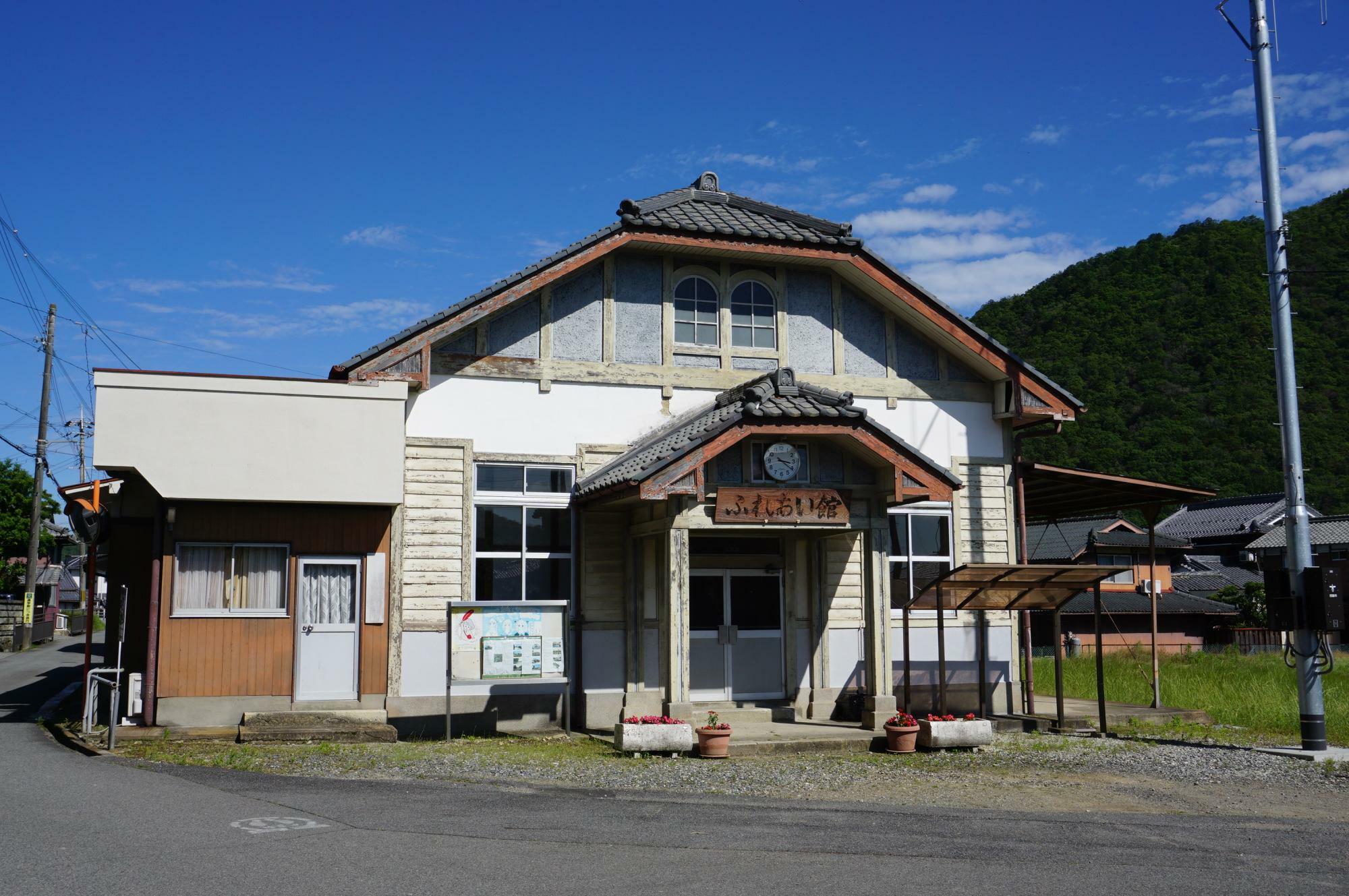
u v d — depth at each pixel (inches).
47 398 1456.7
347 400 532.1
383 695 544.7
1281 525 1902.1
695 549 621.9
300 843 284.8
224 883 244.2
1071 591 592.4
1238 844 324.2
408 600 556.4
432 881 251.9
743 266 650.2
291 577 536.1
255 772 410.6
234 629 526.6
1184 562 1875.0
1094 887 268.4
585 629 587.5
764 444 553.6
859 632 642.8
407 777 409.1
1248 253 2549.2
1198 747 543.2
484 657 534.9
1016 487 685.9
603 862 277.0
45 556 1998.0
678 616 532.7
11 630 1376.7
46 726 569.9
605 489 545.6
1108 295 2615.7
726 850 295.7
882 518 573.6
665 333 627.2
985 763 487.8
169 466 504.7
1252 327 2367.1
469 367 583.5
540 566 588.1
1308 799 410.0
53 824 304.0
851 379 659.4
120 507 600.1
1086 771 467.2
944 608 585.6
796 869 276.5
